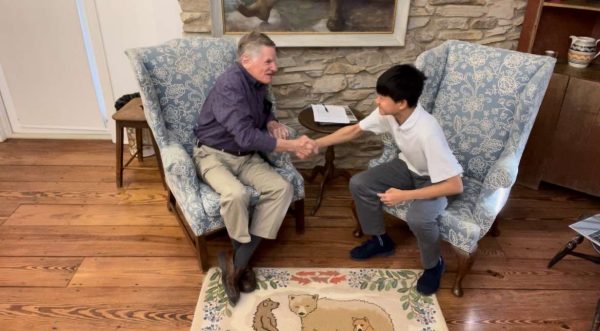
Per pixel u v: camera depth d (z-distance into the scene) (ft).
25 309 5.60
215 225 5.88
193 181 5.79
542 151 8.02
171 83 6.37
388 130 6.03
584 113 7.36
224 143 6.08
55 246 6.68
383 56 7.94
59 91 9.36
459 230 5.44
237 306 5.72
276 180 5.90
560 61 8.03
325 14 7.39
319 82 8.07
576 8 7.29
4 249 6.59
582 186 7.88
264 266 6.41
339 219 7.53
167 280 6.14
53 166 8.87
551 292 6.07
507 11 7.72
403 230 7.29
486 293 6.03
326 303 5.79
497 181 5.23
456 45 6.53
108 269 6.29
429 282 5.91
